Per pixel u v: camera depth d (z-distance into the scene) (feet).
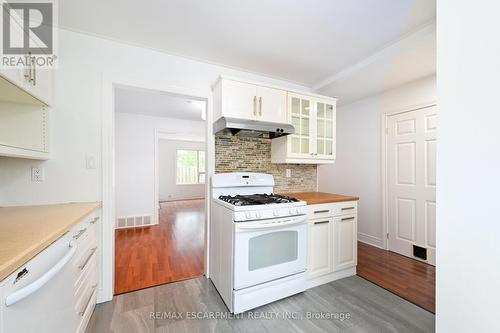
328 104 8.66
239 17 5.40
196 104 12.56
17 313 2.26
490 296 2.13
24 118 5.29
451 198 2.40
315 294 6.48
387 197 9.93
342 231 7.47
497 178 2.08
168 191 25.44
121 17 5.37
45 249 2.96
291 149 7.93
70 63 5.87
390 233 9.84
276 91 7.50
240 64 7.80
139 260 8.84
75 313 3.86
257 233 5.71
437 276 2.55
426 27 5.77
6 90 4.45
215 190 7.20
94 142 6.05
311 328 5.08
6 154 4.01
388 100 9.81
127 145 14.21
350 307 5.87
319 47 6.79
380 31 6.00
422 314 5.58
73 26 5.71
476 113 2.20
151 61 6.79
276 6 5.03
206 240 7.51
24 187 5.48
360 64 7.67
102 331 4.93
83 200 5.95
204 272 7.69
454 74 2.37
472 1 2.24
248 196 7.32
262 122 6.98
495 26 2.08
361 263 8.61
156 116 15.29
